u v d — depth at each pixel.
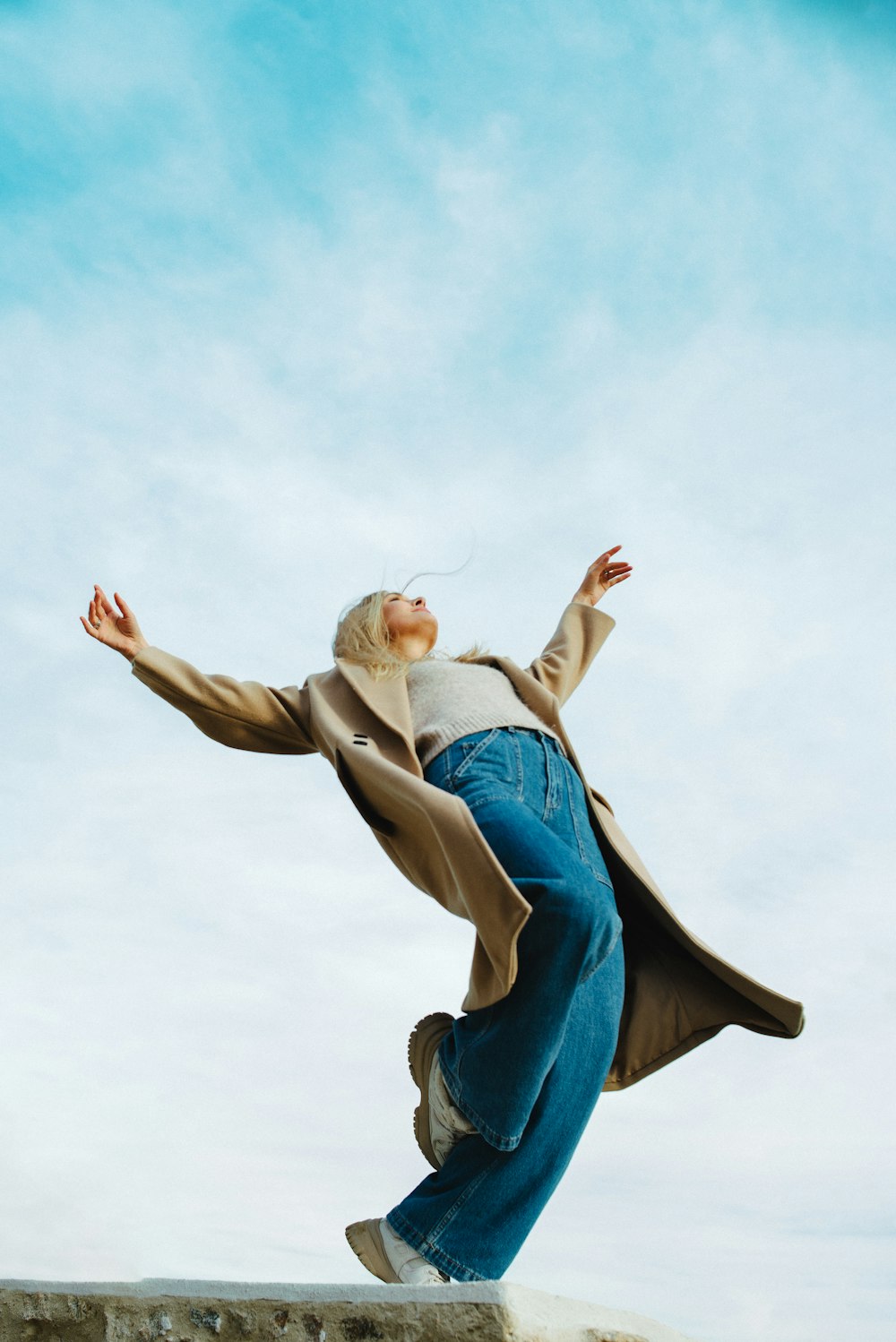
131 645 3.24
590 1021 2.65
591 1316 2.01
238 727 3.23
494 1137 2.43
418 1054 2.72
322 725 3.02
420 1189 2.51
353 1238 2.48
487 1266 2.41
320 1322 1.99
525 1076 2.40
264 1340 2.03
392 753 2.89
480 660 3.44
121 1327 2.19
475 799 2.69
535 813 2.74
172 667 3.21
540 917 2.39
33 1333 2.28
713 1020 2.96
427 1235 2.41
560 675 3.68
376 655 3.21
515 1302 1.88
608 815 3.15
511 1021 2.40
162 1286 2.22
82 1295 2.28
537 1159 2.50
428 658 3.50
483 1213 2.44
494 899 2.37
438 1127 2.58
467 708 3.00
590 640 3.90
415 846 2.70
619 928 2.51
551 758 2.92
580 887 2.43
